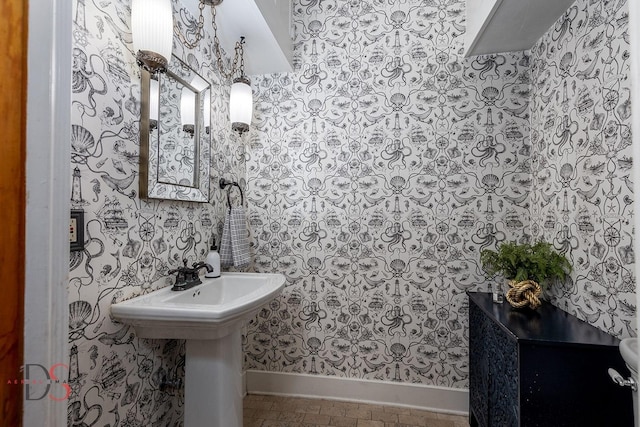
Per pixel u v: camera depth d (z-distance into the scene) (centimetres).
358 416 159
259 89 188
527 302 124
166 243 116
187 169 127
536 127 151
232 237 151
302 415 160
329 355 177
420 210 168
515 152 159
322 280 179
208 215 146
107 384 88
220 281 135
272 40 154
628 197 95
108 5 88
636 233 46
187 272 116
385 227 172
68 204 66
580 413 92
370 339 173
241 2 128
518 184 159
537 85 151
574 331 102
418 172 169
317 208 180
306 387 178
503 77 162
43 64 61
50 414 61
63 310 64
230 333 101
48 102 62
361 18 177
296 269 182
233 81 156
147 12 88
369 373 172
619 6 99
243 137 184
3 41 55
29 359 58
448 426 152
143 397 102
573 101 122
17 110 57
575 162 121
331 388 175
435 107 168
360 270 175
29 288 58
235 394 110
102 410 86
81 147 79
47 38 61
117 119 92
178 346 121
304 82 183
